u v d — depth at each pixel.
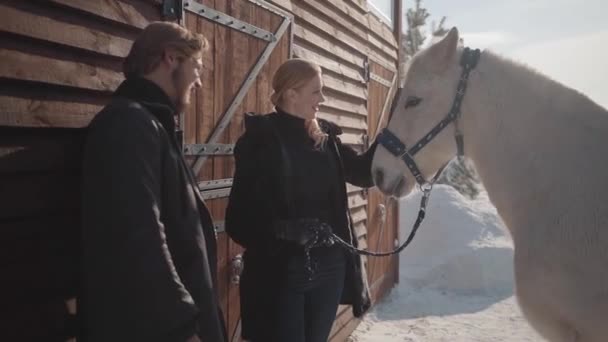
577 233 1.94
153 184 1.19
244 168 2.02
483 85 2.29
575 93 2.16
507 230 2.33
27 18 1.35
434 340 4.66
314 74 2.07
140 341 1.11
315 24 3.59
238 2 2.58
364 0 4.93
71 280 1.56
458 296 6.24
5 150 1.31
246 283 2.11
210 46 2.36
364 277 2.36
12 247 1.35
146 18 1.90
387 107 5.76
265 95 2.94
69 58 1.53
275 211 2.03
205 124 2.36
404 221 7.93
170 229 1.32
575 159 2.04
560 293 1.98
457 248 7.13
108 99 1.72
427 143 2.42
